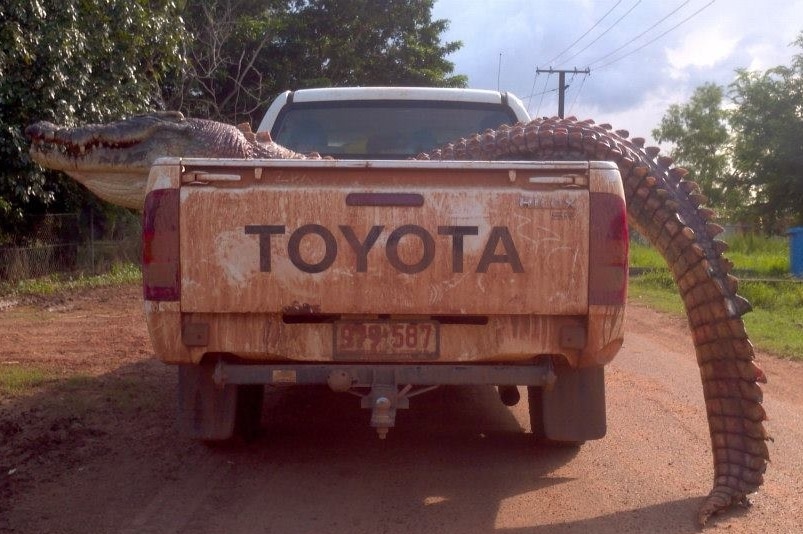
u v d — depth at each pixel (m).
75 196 14.70
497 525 3.99
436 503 4.28
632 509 4.21
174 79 18.52
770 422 6.06
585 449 5.25
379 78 24.45
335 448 5.24
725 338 4.25
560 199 3.94
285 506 4.21
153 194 3.94
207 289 3.95
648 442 5.42
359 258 3.96
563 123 4.98
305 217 3.95
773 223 34.56
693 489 4.51
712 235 4.47
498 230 3.95
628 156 4.68
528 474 4.75
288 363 4.14
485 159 4.87
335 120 6.88
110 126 5.14
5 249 13.06
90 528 3.88
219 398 4.58
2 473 4.61
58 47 11.66
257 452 5.13
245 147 5.16
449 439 5.46
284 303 3.96
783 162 30.91
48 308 11.64
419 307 3.97
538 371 4.11
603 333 3.97
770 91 31.08
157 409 6.01
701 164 54.81
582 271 3.95
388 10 24.70
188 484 4.53
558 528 3.96
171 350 4.02
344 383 4.04
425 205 3.95
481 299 3.96
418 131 6.89
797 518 4.11
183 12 19.41
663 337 10.19
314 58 22.94
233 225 3.95
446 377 4.08
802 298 13.66
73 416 5.70
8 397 6.18
